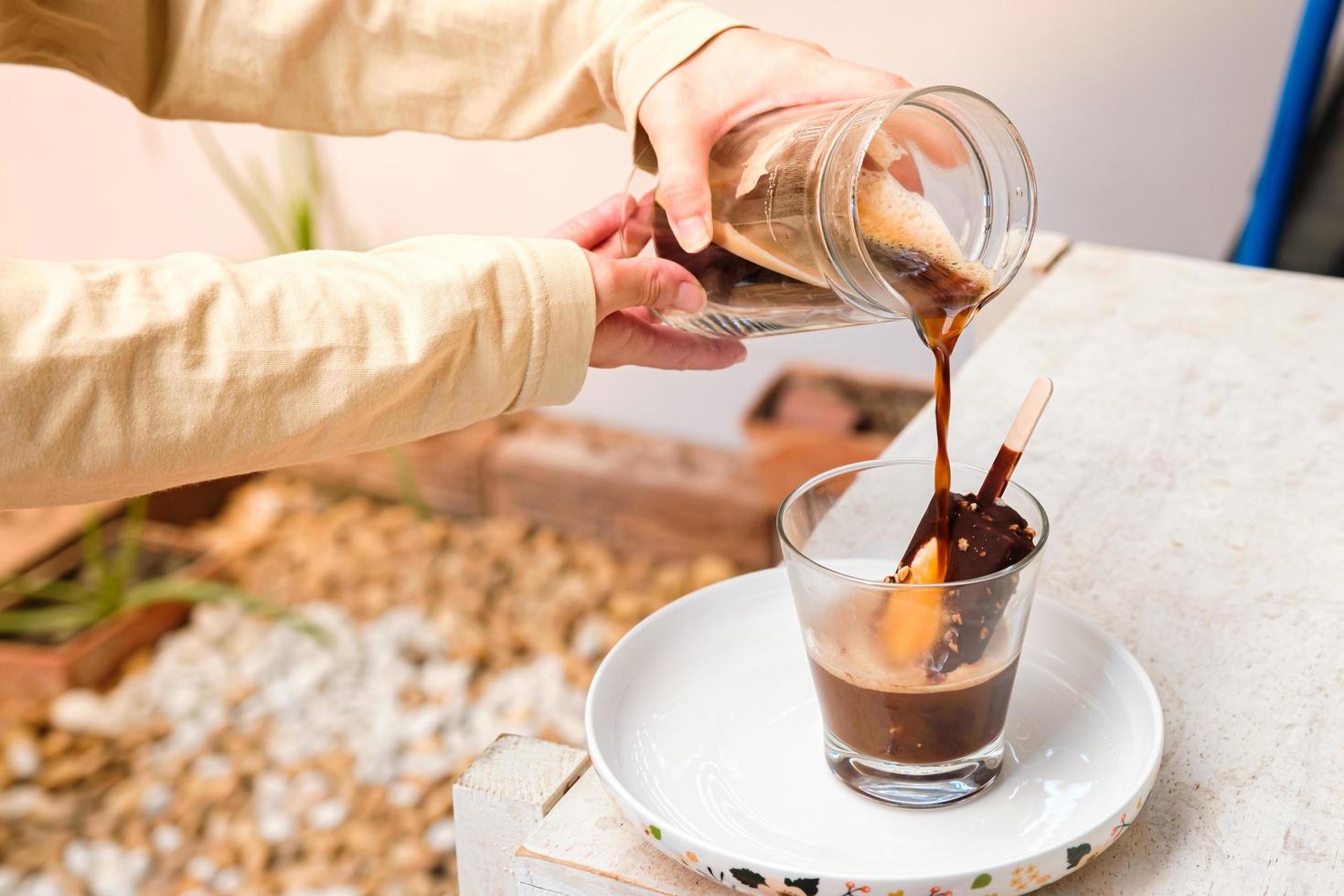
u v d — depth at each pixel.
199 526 2.27
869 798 0.70
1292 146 1.28
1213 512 0.88
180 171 2.24
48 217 2.37
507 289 0.74
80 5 0.86
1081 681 0.74
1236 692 0.76
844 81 0.85
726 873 0.64
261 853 1.60
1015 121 1.72
